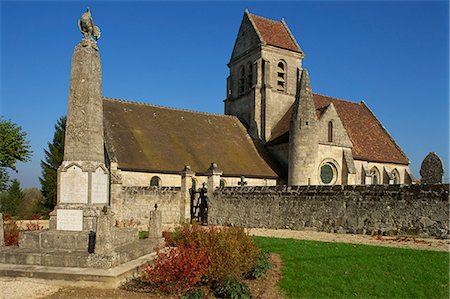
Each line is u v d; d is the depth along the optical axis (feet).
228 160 115.85
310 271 41.09
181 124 123.24
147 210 95.86
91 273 36.65
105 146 98.94
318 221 74.38
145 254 46.16
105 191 50.08
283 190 80.69
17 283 36.88
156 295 34.32
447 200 58.80
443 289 36.60
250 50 145.18
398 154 139.44
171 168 103.14
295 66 146.41
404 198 63.57
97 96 49.44
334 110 120.47
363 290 36.78
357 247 50.90
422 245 52.75
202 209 95.81
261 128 137.08
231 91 155.12
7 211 148.66
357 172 125.70
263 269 40.70
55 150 150.30
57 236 44.34
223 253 36.99
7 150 127.85
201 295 34.24
